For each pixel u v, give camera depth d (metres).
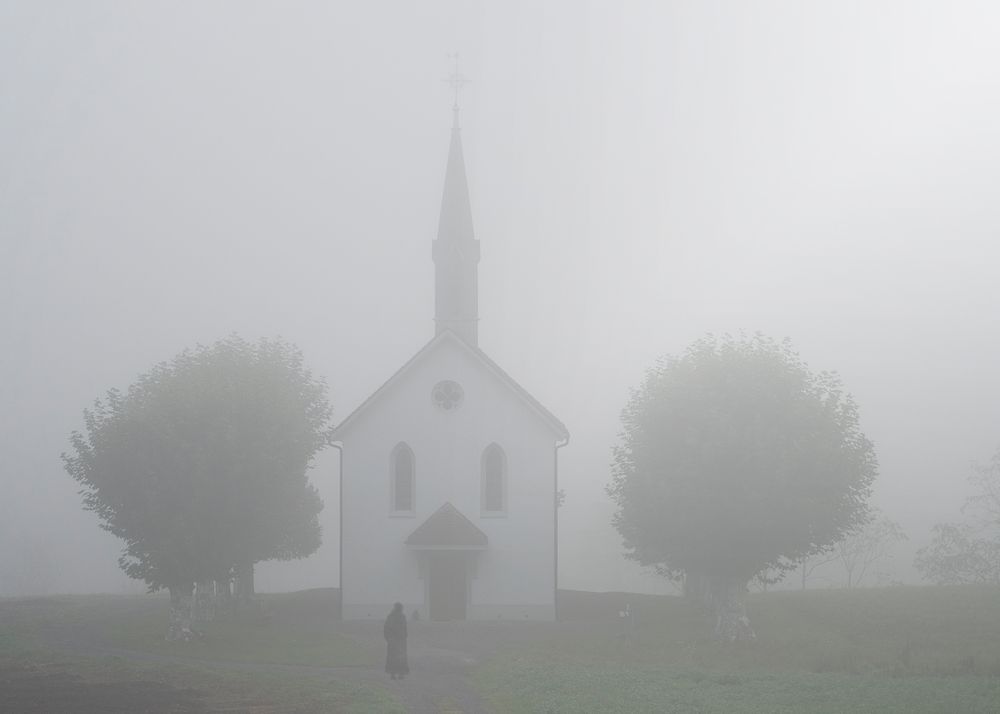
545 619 60.06
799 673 38.38
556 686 34.56
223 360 51.78
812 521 46.09
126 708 30.72
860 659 41.31
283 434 49.22
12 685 35.31
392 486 61.91
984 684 33.66
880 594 54.44
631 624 51.38
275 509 49.22
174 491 46.72
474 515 61.31
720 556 47.00
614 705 30.41
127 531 47.19
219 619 56.47
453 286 68.44
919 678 35.94
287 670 39.97
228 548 48.38
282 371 54.53
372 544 61.25
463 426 62.00
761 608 54.09
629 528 54.22
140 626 52.28
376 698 32.62
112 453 47.00
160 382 49.62
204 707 31.03
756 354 49.31
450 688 35.53
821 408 47.25
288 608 63.41
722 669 40.81
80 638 48.81
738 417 46.84
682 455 47.22
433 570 60.91
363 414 62.28
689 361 50.44
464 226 69.06
